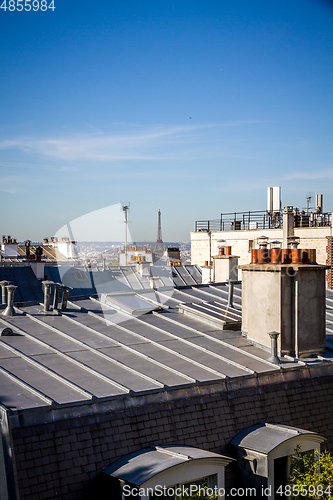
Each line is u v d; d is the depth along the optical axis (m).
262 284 10.72
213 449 7.96
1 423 6.54
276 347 9.89
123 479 6.55
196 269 34.25
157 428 7.61
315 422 9.31
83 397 7.30
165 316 12.81
